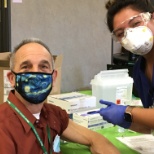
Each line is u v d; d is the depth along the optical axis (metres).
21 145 1.08
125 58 2.49
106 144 1.40
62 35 2.59
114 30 1.39
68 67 2.68
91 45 2.79
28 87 1.13
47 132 1.21
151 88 1.52
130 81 2.01
